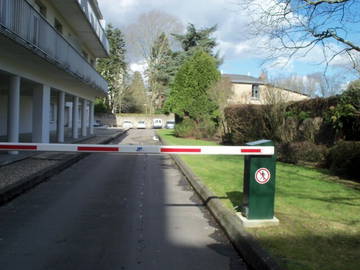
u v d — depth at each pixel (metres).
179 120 27.12
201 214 5.83
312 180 8.05
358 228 4.56
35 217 5.40
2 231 4.72
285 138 12.34
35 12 10.08
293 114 12.51
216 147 4.70
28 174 8.18
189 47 42.09
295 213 5.25
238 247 4.16
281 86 13.79
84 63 16.81
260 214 4.67
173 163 12.59
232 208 5.53
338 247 3.88
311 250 3.78
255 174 4.66
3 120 19.92
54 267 3.63
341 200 6.11
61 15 17.12
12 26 8.62
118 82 63.09
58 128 17.08
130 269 3.62
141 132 38.69
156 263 3.79
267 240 4.07
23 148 4.71
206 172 9.49
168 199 6.86
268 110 13.32
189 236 4.69
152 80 55.16
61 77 15.18
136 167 11.30
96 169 10.63
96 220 5.30
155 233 4.78
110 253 4.04
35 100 13.41
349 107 9.33
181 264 3.78
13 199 6.53
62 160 10.89
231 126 17.72
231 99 22.81
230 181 8.11
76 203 6.33
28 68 11.69
